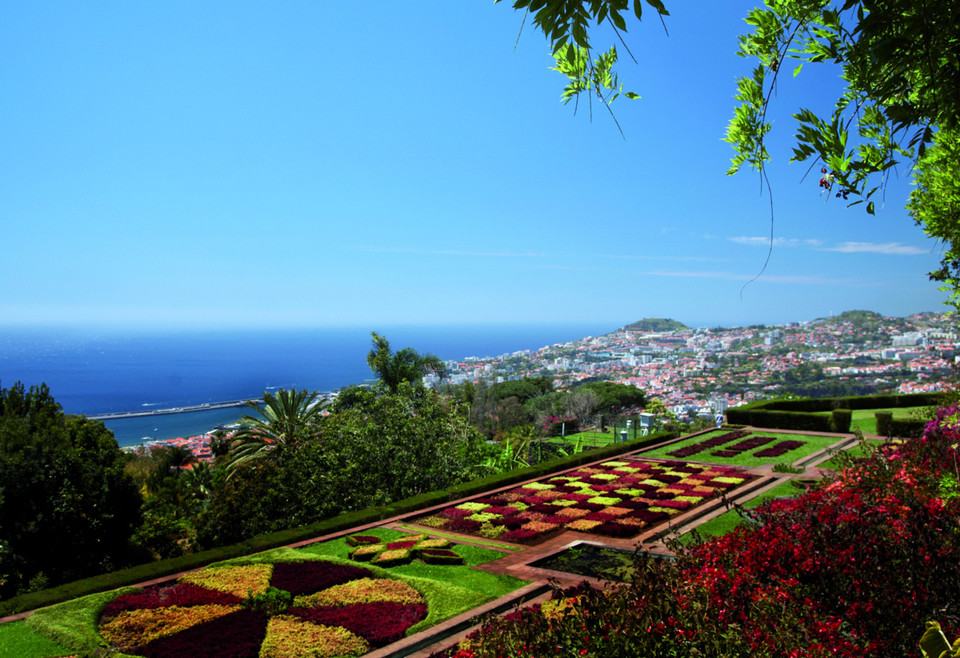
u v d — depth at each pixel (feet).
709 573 12.74
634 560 13.87
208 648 23.21
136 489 46.29
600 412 145.07
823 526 14.37
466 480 60.18
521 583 29.58
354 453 55.31
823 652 10.55
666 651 10.50
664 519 41.24
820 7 7.34
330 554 35.65
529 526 40.11
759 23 7.81
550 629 11.19
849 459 24.71
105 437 48.39
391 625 24.97
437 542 36.24
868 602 12.60
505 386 168.76
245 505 45.47
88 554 42.47
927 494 15.83
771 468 56.70
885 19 6.26
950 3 5.87
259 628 25.02
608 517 41.55
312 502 48.47
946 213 12.70
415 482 54.75
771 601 11.44
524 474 54.85
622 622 10.59
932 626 7.88
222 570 31.63
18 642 23.90
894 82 6.75
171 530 50.52
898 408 90.68
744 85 8.13
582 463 61.52
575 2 6.99
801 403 90.84
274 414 77.41
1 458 40.52
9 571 38.32
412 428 56.59
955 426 22.24
